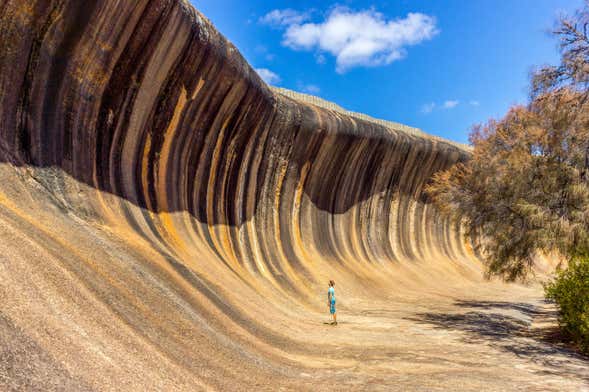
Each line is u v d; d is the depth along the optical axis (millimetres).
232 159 19766
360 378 8102
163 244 12688
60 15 10117
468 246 42219
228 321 10109
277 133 22375
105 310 6051
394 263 32094
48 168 10117
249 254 19625
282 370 8055
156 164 15094
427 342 12367
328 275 23266
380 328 14508
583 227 12555
